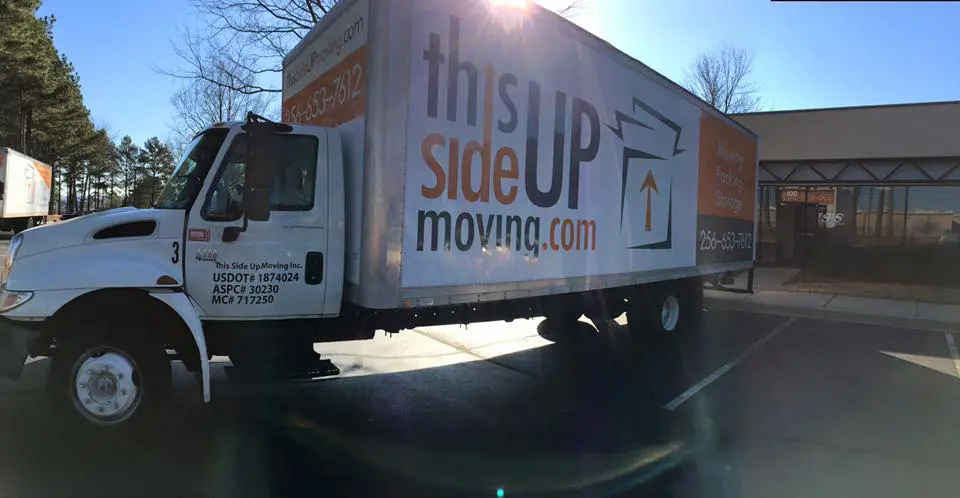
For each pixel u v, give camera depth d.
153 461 4.07
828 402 6.03
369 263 4.52
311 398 5.68
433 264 4.77
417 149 4.61
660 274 8.04
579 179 6.27
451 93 4.83
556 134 5.93
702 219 9.36
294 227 4.67
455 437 4.79
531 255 5.68
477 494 3.78
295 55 6.23
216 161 4.54
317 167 4.75
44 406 4.96
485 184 5.16
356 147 4.76
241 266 4.54
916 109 19.64
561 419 5.31
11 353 4.01
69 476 3.77
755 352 8.53
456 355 7.79
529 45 5.55
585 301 7.09
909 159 19.78
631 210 7.27
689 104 8.73
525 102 5.53
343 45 5.04
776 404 5.93
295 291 4.70
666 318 8.90
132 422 4.25
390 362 7.30
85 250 4.23
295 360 4.79
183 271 4.40
